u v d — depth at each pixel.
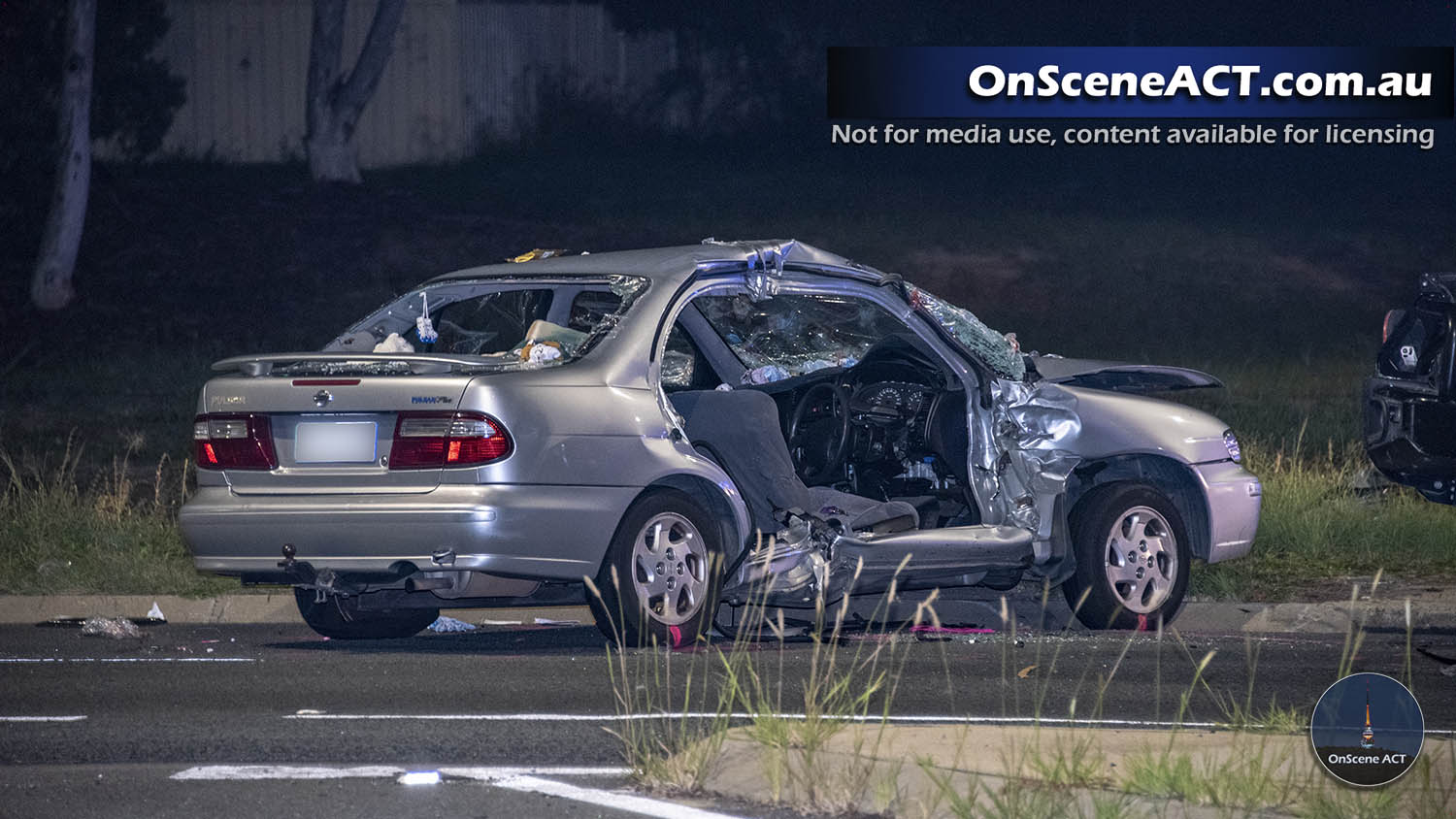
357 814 20.78
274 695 28.39
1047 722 25.75
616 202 140.75
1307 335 114.81
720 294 34.31
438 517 30.14
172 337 105.69
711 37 164.00
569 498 30.84
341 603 35.12
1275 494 48.75
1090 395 36.84
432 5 153.25
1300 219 150.38
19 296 111.88
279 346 104.69
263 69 144.12
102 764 23.50
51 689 28.98
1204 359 103.56
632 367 32.22
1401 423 45.28
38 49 132.00
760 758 22.45
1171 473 38.31
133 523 45.19
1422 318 45.56
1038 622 38.47
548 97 159.25
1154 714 27.03
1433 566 43.22
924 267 126.06
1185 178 161.38
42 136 132.62
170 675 30.34
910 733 24.02
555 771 22.80
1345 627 37.22
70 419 75.88
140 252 119.75
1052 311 118.81
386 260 122.62
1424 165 169.12
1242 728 24.64
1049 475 36.00
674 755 23.02
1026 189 154.75
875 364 38.09
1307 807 19.69
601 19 160.88
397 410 30.75
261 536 31.16
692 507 32.50
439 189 140.12
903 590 35.56
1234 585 39.91
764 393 35.47
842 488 36.91
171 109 141.00
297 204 131.50
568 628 37.62
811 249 35.19
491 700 27.89
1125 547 36.50
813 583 33.41
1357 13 170.50
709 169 153.62
